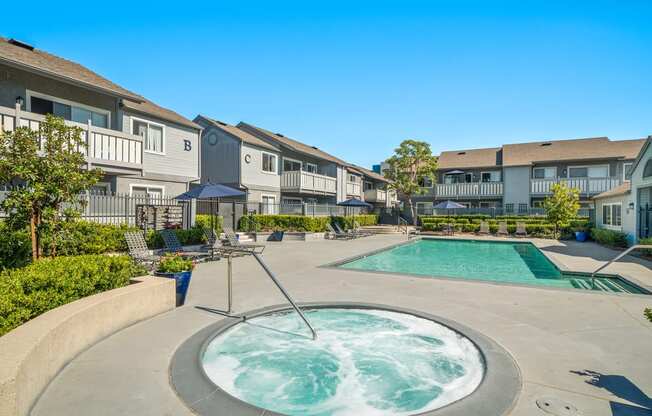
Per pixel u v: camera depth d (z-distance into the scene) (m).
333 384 3.88
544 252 14.61
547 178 27.11
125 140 13.02
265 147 22.94
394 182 30.83
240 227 19.77
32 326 3.38
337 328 5.39
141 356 3.93
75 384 3.27
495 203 30.52
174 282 5.91
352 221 26.14
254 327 5.30
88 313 4.14
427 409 3.39
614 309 5.90
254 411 2.85
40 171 6.09
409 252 17.11
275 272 9.38
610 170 26.19
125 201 12.70
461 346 4.64
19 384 2.49
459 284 7.91
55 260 4.98
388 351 4.62
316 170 29.27
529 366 3.71
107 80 14.41
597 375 3.51
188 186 17.66
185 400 3.01
